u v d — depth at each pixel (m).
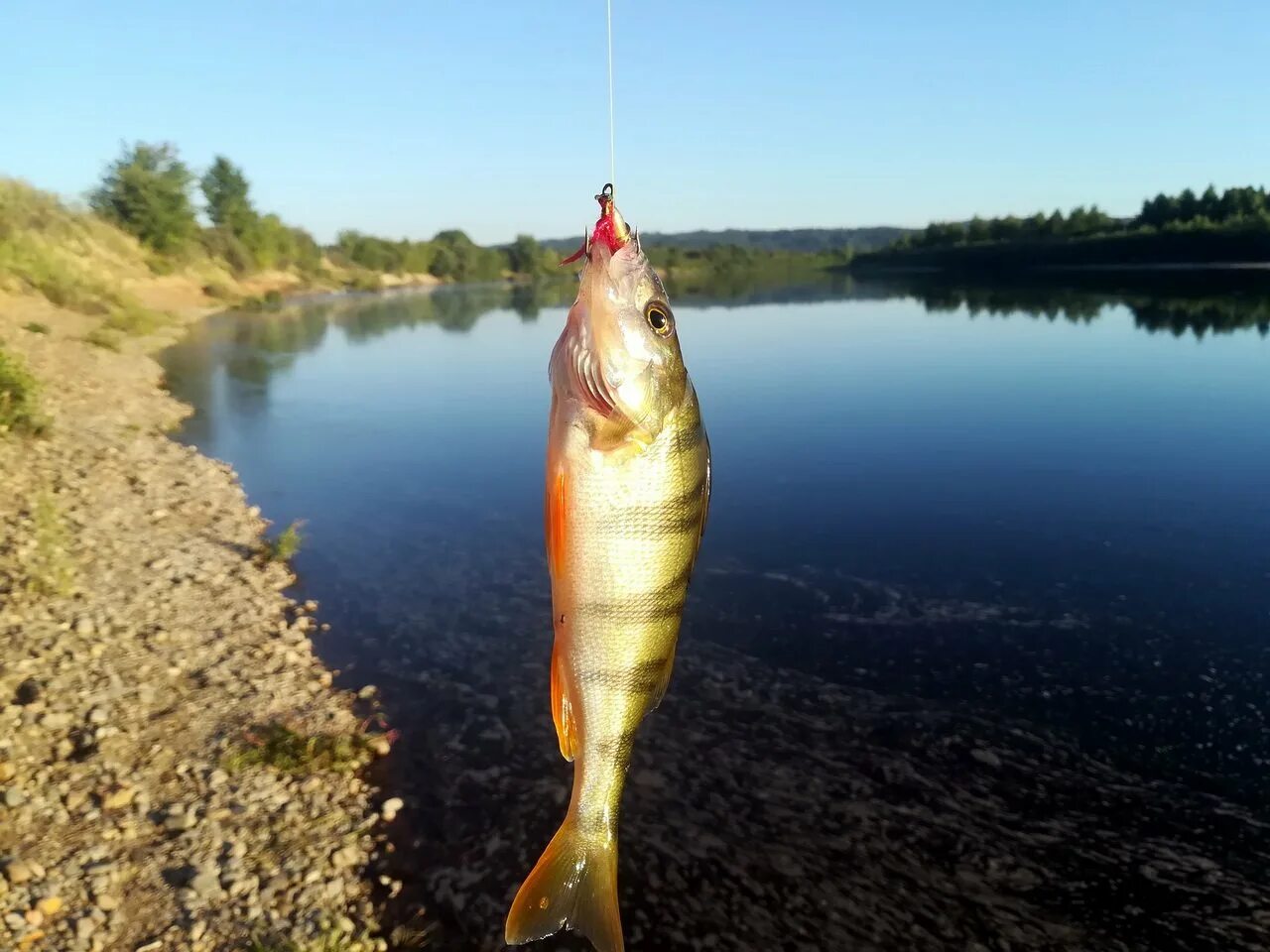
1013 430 1.39
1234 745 0.57
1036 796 0.52
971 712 0.61
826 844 0.49
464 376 2.24
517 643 0.72
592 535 0.24
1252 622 0.72
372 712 0.61
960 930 0.43
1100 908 0.44
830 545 0.92
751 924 0.43
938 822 0.50
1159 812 0.51
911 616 0.75
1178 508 0.99
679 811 0.51
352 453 1.38
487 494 1.16
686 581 0.25
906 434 1.39
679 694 0.63
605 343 0.23
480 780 0.53
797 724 0.60
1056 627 0.73
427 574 0.87
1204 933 0.43
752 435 1.42
